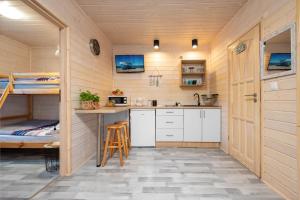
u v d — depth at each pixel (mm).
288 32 1839
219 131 3979
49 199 1927
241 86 2961
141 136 4051
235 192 2055
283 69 1917
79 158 2842
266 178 2260
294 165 1802
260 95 2389
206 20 3352
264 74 2262
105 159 2961
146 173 2592
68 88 2482
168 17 3230
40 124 3742
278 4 2006
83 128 2988
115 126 3014
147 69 4762
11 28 3486
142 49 4781
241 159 2984
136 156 3387
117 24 3518
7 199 1955
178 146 4074
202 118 4008
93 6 2824
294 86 1789
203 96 4609
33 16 2939
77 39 2752
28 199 1936
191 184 2250
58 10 2219
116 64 4691
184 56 4742
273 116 2117
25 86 3230
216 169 2729
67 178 2424
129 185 2230
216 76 4172
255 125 2508
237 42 3076
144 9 2936
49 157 3131
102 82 3965
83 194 2021
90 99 2779
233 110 3293
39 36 3949
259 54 2389
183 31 3877
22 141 2994
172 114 4043
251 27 2572
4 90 3223
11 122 3986
